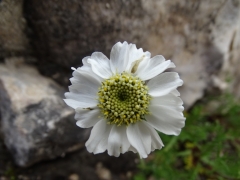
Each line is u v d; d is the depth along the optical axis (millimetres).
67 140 67
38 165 72
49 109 65
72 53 68
